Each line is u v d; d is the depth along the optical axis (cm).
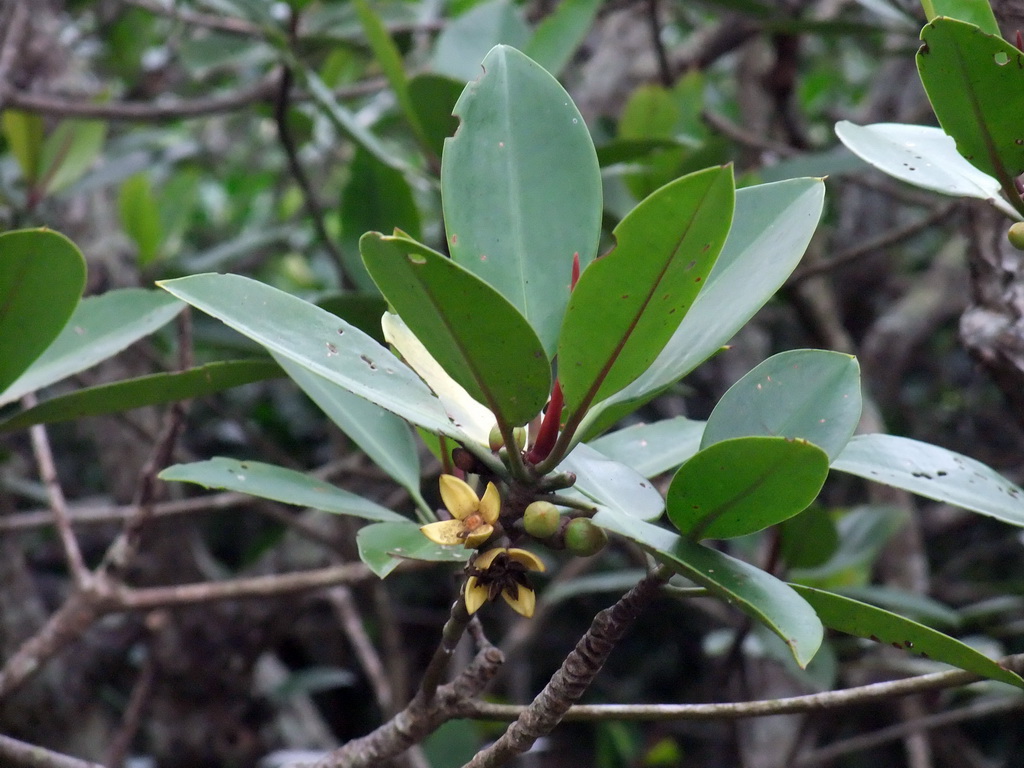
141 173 172
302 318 86
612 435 97
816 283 196
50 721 183
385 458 96
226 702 187
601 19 219
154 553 183
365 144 121
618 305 81
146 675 163
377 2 193
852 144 92
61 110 154
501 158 89
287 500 91
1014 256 100
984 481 90
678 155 145
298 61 132
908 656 165
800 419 87
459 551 89
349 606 172
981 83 86
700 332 86
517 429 86
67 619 112
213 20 182
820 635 80
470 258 88
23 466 205
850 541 149
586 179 89
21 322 91
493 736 206
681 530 84
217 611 185
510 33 145
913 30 145
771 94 192
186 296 85
